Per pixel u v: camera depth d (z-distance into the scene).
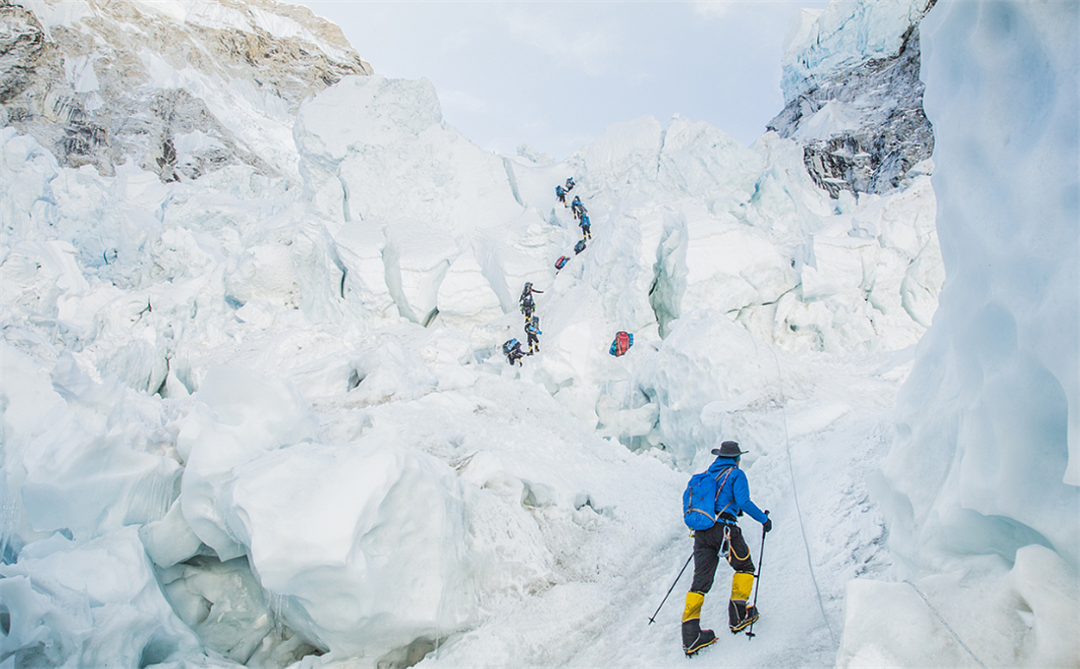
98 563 3.00
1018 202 2.03
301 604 3.28
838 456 4.85
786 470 5.50
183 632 3.29
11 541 3.12
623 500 6.00
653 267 15.16
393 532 3.49
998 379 2.13
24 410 3.44
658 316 16.11
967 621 2.05
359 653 3.53
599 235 16.94
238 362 13.51
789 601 3.30
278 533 2.97
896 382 8.31
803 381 7.99
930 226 16.31
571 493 5.38
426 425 6.18
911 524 2.74
